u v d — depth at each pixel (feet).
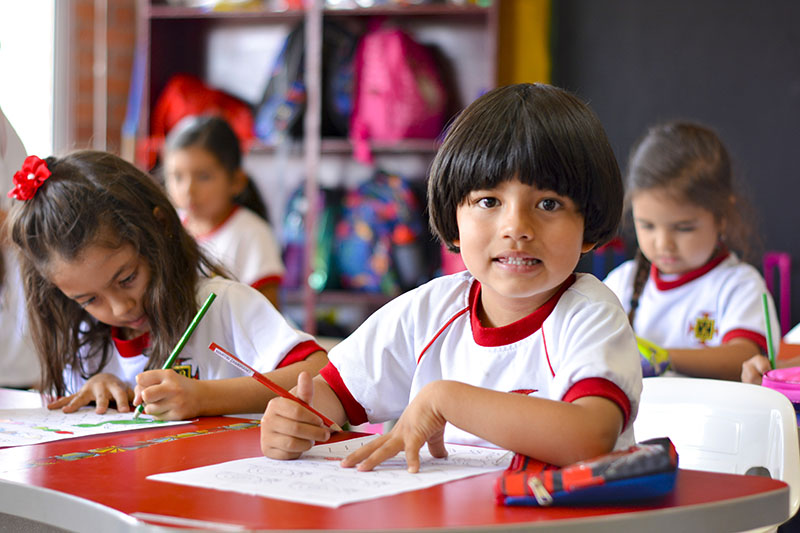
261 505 2.43
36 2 11.70
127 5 12.39
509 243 3.13
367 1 11.56
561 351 3.30
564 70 11.88
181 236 4.99
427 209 3.62
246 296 5.00
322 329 12.07
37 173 4.61
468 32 12.01
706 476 2.78
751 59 11.44
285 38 12.10
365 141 11.54
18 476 2.81
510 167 3.10
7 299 6.73
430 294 3.75
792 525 6.79
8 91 11.37
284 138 11.77
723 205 6.93
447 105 12.09
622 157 11.73
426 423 2.97
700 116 11.59
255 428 3.77
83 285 4.56
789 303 11.39
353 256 11.77
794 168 11.38
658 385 4.39
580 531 2.26
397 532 2.15
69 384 5.13
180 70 12.44
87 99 12.34
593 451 2.80
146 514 2.34
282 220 12.14
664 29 11.62
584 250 3.43
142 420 4.05
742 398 4.17
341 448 3.28
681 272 7.13
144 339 4.95
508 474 2.51
